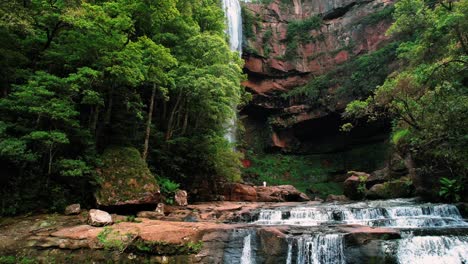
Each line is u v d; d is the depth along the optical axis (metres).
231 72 19.06
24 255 9.52
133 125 17.41
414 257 8.84
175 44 19.98
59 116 12.14
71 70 15.13
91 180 13.44
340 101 34.62
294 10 43.00
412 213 12.78
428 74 13.30
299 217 13.81
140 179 14.00
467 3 13.02
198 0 23.16
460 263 8.65
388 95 16.62
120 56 13.70
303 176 36.50
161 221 12.09
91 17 13.97
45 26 14.02
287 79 39.91
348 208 13.77
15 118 12.93
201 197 20.09
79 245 9.86
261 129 41.09
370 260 8.95
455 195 14.17
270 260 9.76
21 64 13.91
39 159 13.07
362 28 36.81
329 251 9.34
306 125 38.25
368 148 35.62
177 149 19.11
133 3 15.94
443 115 12.32
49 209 12.45
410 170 17.36
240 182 25.23
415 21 19.27
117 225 11.07
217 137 20.30
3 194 11.96
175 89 18.62
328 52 39.16
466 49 13.07
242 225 11.60
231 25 35.91
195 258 9.91
